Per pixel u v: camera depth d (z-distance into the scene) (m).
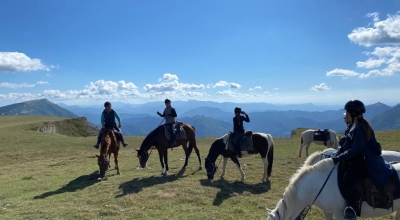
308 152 22.69
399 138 28.94
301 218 6.30
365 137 5.29
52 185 13.27
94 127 55.28
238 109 13.12
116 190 11.25
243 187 11.66
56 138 33.34
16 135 33.25
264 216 8.40
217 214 8.47
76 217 8.38
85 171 16.53
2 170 18.14
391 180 5.23
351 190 5.32
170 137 14.48
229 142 12.98
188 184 11.81
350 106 5.43
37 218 8.34
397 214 6.06
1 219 8.31
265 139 12.83
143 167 14.99
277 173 14.30
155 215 8.49
